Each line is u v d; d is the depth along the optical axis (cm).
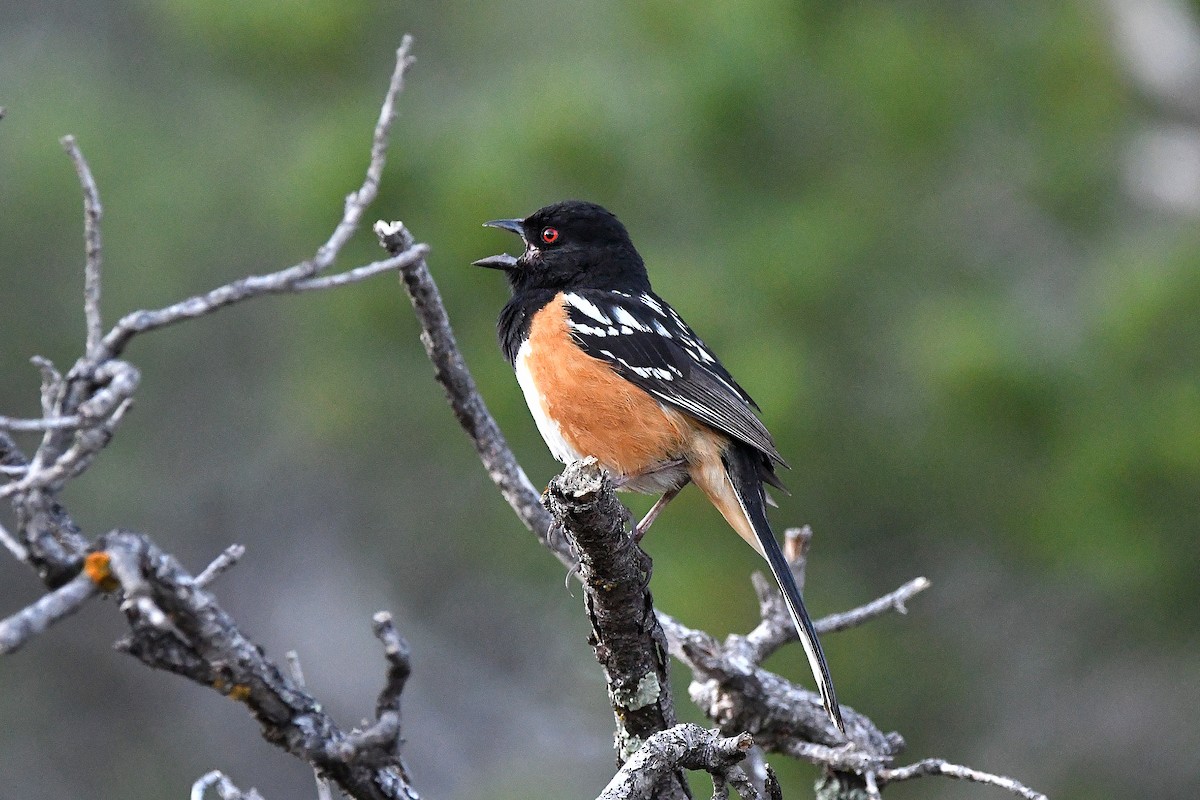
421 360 1342
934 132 1180
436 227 1206
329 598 1794
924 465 1158
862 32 1198
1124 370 1130
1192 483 1082
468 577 1758
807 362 1155
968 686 1197
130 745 1756
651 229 1234
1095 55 1223
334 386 1391
